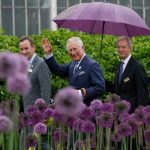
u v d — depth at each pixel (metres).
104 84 10.79
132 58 11.57
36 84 11.04
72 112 4.52
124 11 12.45
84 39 16.44
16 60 4.39
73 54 10.98
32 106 7.88
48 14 20.30
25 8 20.25
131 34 12.99
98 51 16.06
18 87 4.46
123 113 8.05
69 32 16.67
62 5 20.34
